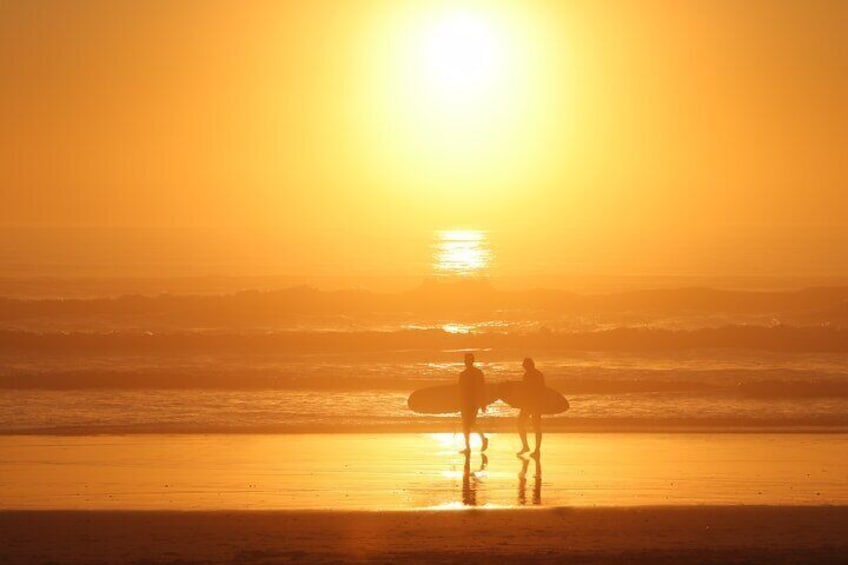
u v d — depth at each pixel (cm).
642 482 6581
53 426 8838
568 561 4391
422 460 7344
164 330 17838
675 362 14000
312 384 11338
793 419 9231
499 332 16338
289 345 15238
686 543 4775
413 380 11531
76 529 5078
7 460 7319
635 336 15388
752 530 5056
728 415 9475
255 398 10500
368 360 14062
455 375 12094
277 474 6831
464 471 6944
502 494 6184
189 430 8638
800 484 6556
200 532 4994
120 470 6969
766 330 15412
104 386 11250
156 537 4903
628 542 4788
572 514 5375
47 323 18425
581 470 6969
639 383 11088
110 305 19675
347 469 7000
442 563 4369
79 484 6519
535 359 14288
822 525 5169
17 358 14162
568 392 10931
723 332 15425
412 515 5347
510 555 4488
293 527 5088
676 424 9000
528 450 7681
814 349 15188
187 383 11338
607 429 8725
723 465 7181
